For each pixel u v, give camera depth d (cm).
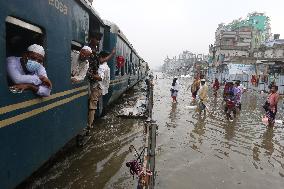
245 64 4300
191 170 683
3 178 362
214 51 6575
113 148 794
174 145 877
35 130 451
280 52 4469
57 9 531
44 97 480
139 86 3341
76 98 673
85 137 845
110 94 1188
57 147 553
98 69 882
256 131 1171
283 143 997
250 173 692
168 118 1329
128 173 627
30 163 437
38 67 448
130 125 1076
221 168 711
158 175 638
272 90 1296
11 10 369
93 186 558
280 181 657
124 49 1652
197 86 2084
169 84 4572
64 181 570
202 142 936
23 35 476
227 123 1298
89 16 846
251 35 6294
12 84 423
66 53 591
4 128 360
